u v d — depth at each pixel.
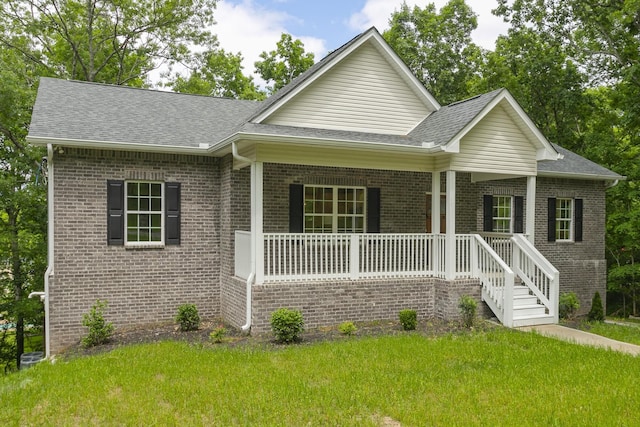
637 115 19.36
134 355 8.85
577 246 16.64
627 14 18.47
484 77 26.38
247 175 12.23
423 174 14.46
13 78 15.30
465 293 11.92
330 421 5.86
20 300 15.84
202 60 26.80
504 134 12.28
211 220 12.53
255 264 10.69
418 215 14.38
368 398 6.56
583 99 23.95
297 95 12.32
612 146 20.98
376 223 13.77
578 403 6.41
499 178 13.69
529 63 24.39
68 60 24.34
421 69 28.52
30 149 15.59
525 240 12.62
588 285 16.78
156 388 6.98
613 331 11.67
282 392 6.77
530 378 7.45
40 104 12.20
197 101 15.20
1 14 20.92
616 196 19.95
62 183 11.02
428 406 6.29
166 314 12.04
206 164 12.48
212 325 11.76
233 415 6.07
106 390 6.93
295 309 10.88
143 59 26.08
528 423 5.79
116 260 11.51
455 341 9.73
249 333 10.56
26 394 6.86
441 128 12.27
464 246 12.16
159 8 24.66
